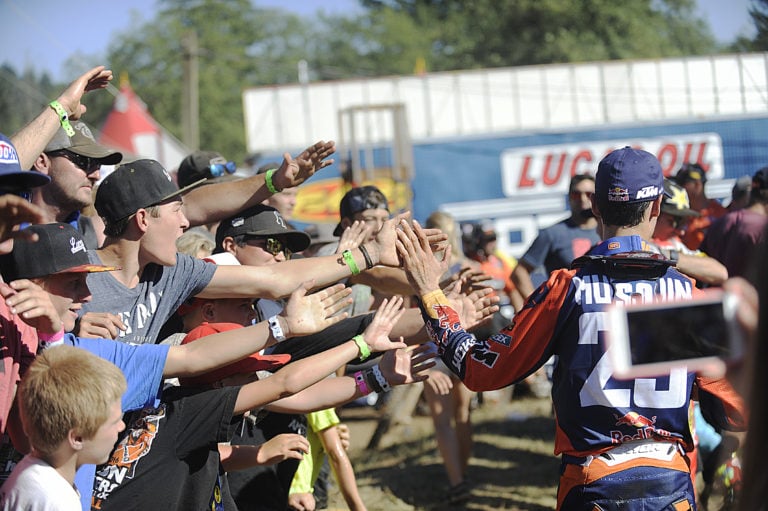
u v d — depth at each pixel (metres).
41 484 2.54
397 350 3.69
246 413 3.68
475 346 3.22
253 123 20.61
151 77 43.41
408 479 7.06
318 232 5.97
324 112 20.66
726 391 3.15
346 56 48.19
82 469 2.88
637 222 3.12
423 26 48.25
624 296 3.03
